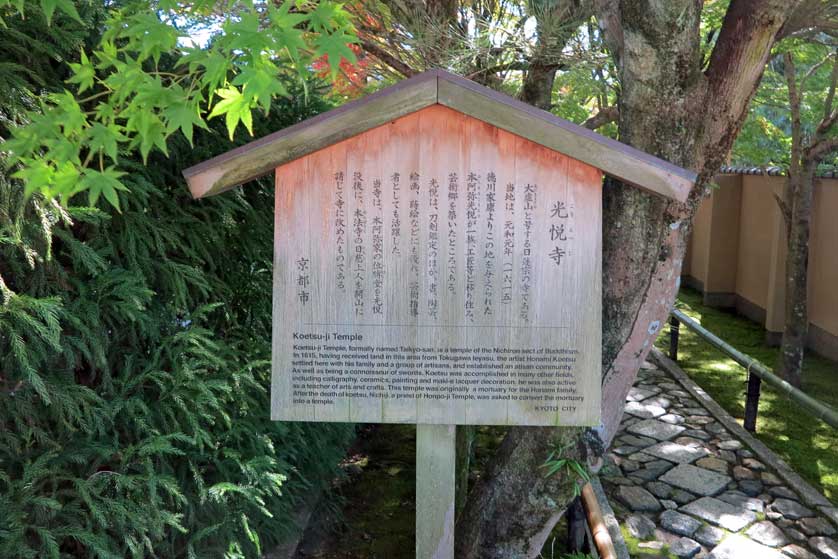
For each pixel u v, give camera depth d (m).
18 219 2.27
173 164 3.29
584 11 3.37
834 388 6.91
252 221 3.73
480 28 3.71
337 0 3.06
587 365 2.43
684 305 10.39
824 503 4.64
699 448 5.58
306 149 2.35
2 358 2.39
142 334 2.93
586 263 2.40
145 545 2.86
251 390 3.62
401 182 2.39
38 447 2.57
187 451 3.06
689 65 2.79
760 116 7.32
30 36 2.62
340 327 2.45
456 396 2.46
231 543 3.14
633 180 2.31
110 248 2.76
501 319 2.43
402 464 5.27
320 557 4.04
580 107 5.19
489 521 3.29
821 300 7.96
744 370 7.62
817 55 6.21
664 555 4.11
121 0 2.93
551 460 3.11
